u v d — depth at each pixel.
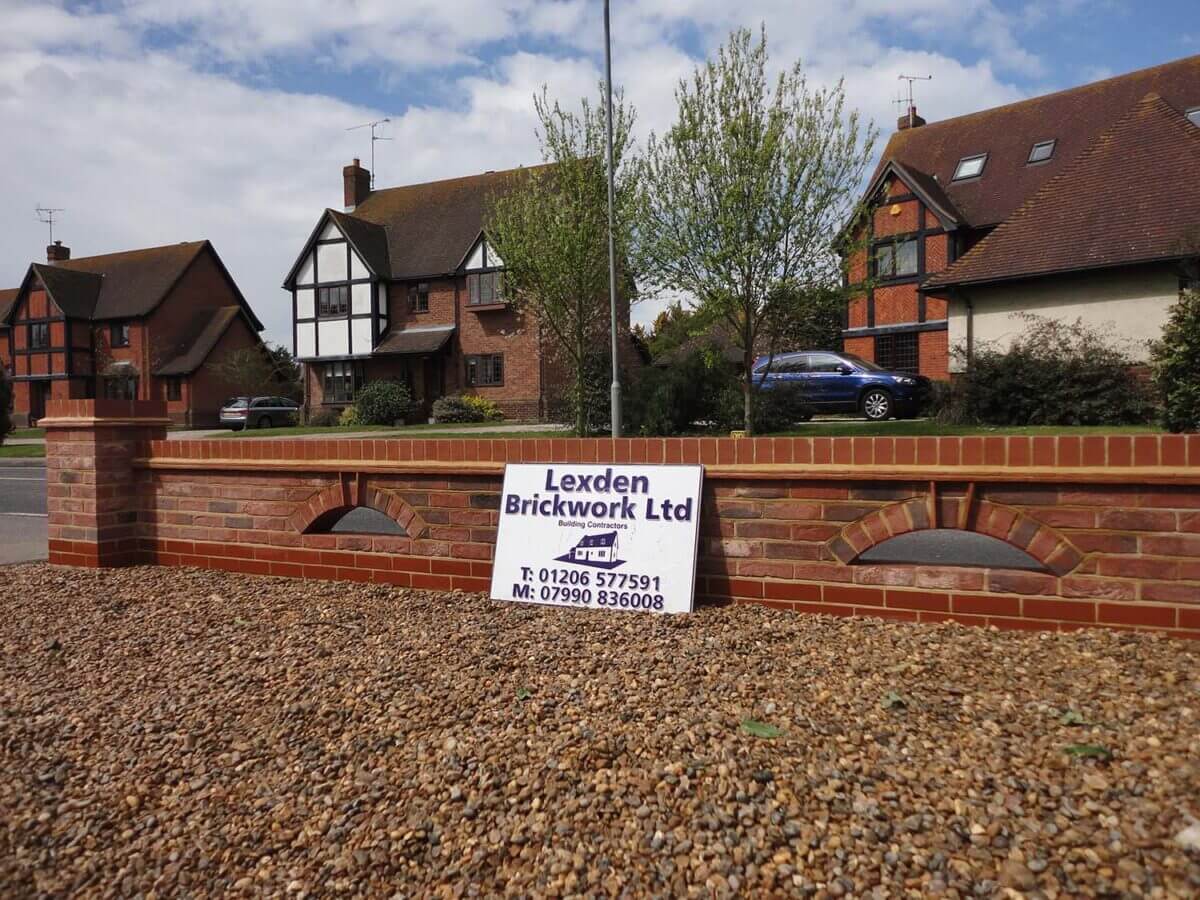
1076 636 3.81
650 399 20.48
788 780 2.77
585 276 20.45
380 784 3.00
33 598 5.68
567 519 5.00
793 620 4.34
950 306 21.97
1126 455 3.77
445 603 5.10
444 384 35.75
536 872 2.51
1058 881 2.23
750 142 16.22
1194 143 20.27
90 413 6.42
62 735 3.53
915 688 3.40
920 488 4.19
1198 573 3.69
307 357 37.50
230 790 3.07
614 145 19.94
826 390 21.67
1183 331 14.62
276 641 4.51
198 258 47.12
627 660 3.92
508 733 3.26
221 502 6.29
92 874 2.68
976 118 29.69
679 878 2.42
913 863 2.35
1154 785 2.56
